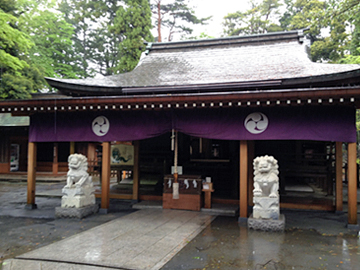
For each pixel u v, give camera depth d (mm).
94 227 7973
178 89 10711
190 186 10336
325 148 13695
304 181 14531
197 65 13578
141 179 14234
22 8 21984
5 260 5559
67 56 32375
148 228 7855
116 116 9883
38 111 10320
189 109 9203
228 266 5273
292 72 10758
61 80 11484
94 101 8859
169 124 9367
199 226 8125
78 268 5164
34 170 10969
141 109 9523
